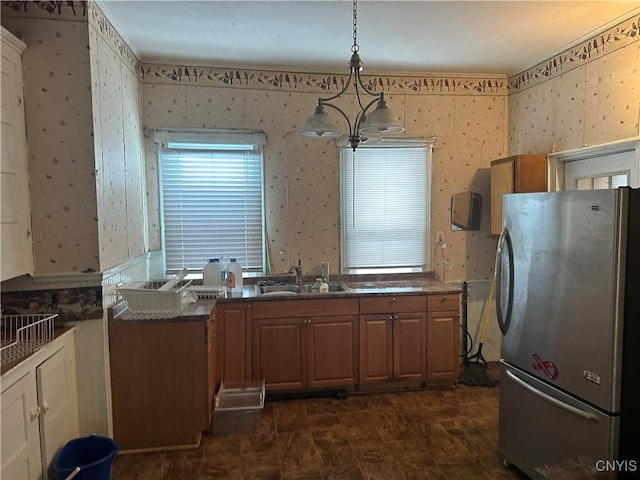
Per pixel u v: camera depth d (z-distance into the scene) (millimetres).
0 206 1966
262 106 3553
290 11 2549
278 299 3141
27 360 1820
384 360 3305
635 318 1736
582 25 2811
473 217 3914
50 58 2234
